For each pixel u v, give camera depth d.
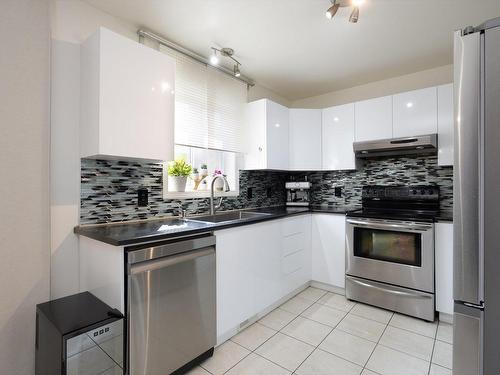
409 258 2.40
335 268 2.86
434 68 2.89
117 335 1.36
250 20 2.05
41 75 1.62
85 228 1.77
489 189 0.88
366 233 2.64
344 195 3.50
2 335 1.49
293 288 2.73
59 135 1.72
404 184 3.06
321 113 3.32
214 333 1.84
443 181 2.82
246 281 2.14
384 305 2.50
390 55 2.61
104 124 1.60
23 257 1.56
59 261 1.71
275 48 2.46
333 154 3.22
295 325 2.24
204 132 2.59
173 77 1.94
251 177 3.23
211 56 2.42
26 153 1.57
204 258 1.76
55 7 1.71
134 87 1.74
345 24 2.11
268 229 2.39
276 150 3.02
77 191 1.79
